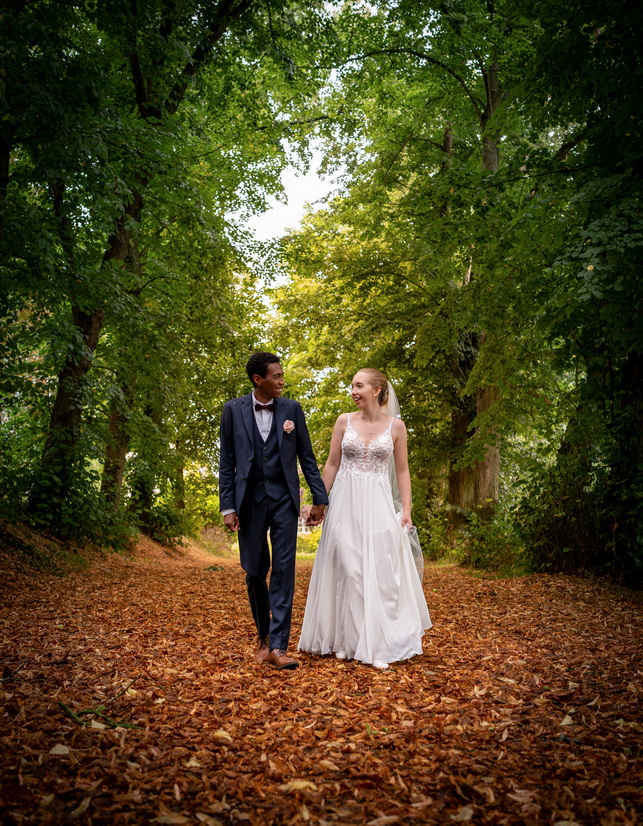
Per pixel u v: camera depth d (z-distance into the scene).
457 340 15.55
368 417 5.02
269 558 4.54
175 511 18.75
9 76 7.00
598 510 9.07
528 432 14.26
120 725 2.93
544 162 9.00
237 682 3.75
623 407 8.98
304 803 2.28
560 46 8.27
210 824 2.10
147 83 11.36
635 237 6.66
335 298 18.34
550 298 8.66
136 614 6.02
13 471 11.23
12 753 2.51
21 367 10.38
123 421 15.02
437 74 15.35
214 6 11.90
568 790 2.34
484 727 3.05
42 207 10.37
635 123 7.91
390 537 4.64
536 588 8.26
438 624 5.84
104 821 2.07
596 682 3.77
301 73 14.56
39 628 4.97
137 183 10.41
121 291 10.35
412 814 2.20
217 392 17.92
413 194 14.17
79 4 8.75
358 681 3.87
